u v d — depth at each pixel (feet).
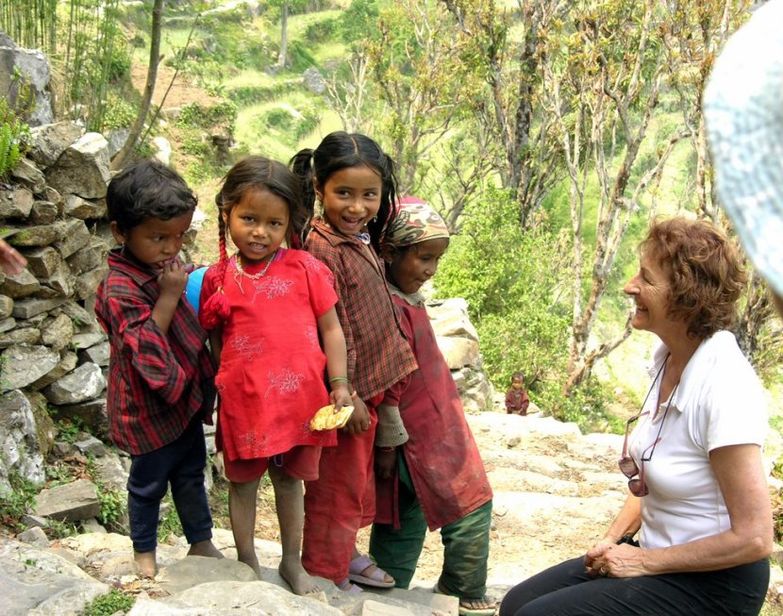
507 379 63.93
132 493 11.82
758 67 3.04
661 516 10.09
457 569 14.14
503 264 67.77
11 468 16.48
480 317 68.23
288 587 12.56
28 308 18.24
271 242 11.25
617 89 65.05
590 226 121.90
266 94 138.92
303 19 175.11
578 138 71.61
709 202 56.03
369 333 12.44
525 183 87.76
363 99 114.01
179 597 10.85
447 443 13.78
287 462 11.84
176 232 10.84
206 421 12.16
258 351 11.31
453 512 13.74
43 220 18.67
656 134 122.83
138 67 83.51
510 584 19.84
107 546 13.55
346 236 12.39
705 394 9.41
